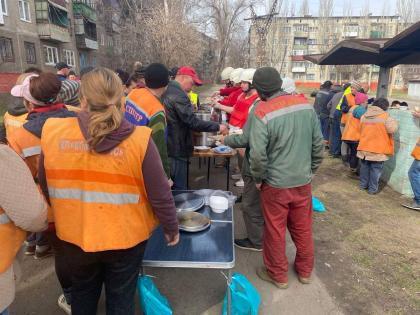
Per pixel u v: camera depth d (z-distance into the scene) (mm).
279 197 2865
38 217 1667
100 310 2713
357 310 2846
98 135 1582
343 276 3322
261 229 3641
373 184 5754
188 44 23969
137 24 24406
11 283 1724
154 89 3037
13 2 19844
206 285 3096
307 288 3105
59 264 2275
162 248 2377
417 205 5086
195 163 7281
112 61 29016
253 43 48438
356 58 9016
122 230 1749
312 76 69312
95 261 1809
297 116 2750
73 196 1739
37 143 2328
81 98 1684
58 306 2787
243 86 4656
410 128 5543
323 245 3932
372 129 5574
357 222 4602
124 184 1706
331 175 6953
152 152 1728
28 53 21359
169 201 1838
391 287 3172
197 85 4262
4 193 1540
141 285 2357
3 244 1646
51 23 22516
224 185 5773
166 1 23500
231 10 41875
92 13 28328
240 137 3271
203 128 3836
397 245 3967
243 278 2602
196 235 2555
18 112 2816
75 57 27016
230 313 2443
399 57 7422
